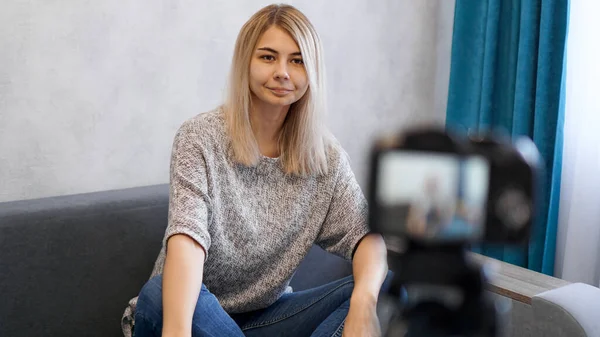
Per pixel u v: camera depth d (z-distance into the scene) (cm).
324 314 163
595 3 227
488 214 43
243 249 159
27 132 184
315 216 167
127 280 183
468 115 260
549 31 229
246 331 168
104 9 190
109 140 197
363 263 154
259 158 158
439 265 46
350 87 247
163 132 207
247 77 152
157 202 189
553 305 158
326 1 234
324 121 163
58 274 172
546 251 237
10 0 175
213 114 158
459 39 257
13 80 179
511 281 180
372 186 43
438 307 47
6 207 169
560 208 239
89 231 176
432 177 43
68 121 189
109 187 200
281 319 166
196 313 134
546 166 235
